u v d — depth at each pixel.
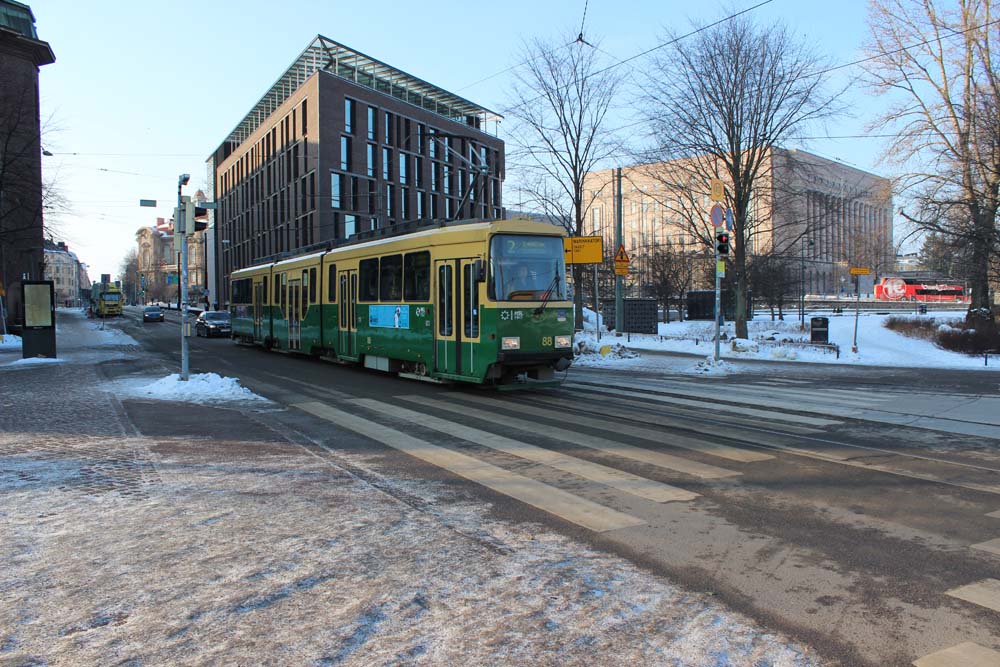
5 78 37.41
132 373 17.86
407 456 7.83
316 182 54.62
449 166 66.81
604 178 48.50
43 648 3.31
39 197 32.38
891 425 9.97
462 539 4.98
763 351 23.23
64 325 51.69
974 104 23.72
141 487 6.38
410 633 3.49
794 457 7.80
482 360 12.64
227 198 85.00
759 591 4.08
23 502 5.85
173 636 3.44
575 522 5.42
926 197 24.12
